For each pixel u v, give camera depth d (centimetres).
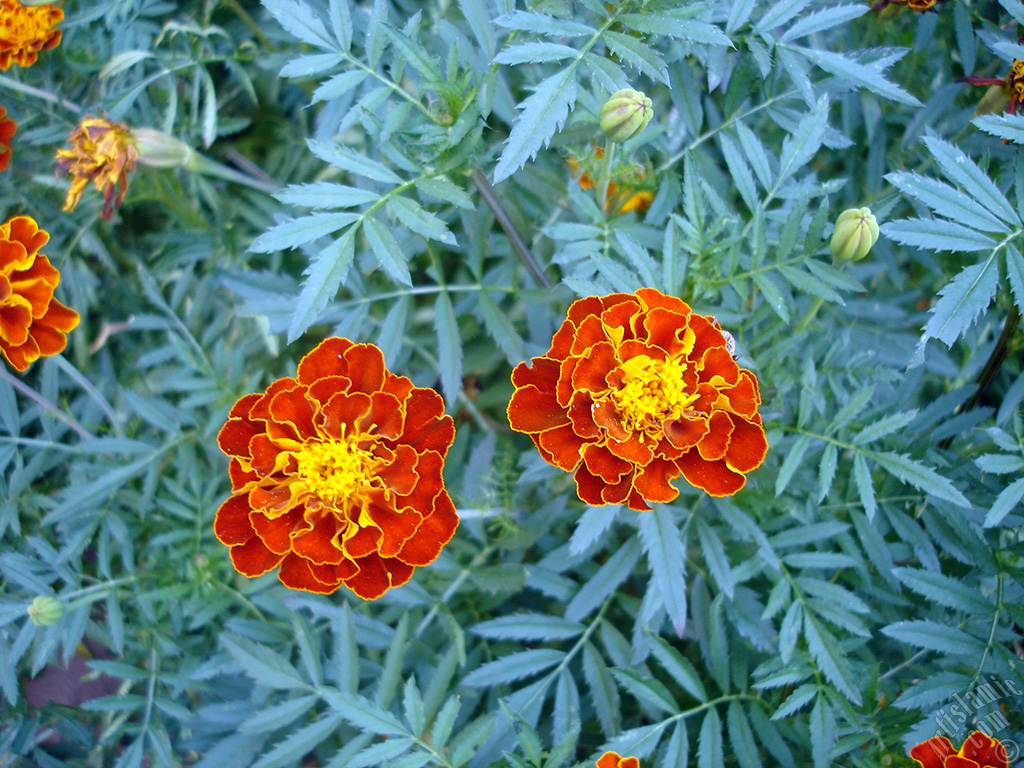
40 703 30
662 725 22
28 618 26
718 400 19
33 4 23
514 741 22
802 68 24
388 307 31
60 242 31
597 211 24
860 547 25
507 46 20
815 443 23
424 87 21
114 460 29
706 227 24
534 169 26
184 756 28
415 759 20
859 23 28
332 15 21
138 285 33
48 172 32
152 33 30
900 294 29
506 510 26
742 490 23
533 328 28
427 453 19
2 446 26
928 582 22
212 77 33
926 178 19
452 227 29
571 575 27
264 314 25
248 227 34
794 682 23
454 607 27
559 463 19
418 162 22
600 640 27
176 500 28
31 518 28
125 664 26
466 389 33
